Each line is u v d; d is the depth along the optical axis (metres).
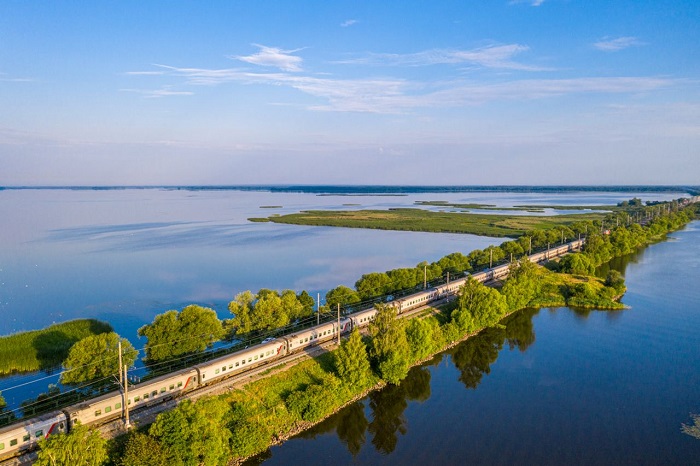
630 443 70.94
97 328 114.06
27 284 159.50
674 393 86.62
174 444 57.88
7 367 93.12
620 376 94.00
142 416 69.19
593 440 71.94
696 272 184.12
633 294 153.00
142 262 193.88
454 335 111.88
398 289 137.38
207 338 89.50
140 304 138.75
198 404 67.19
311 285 158.12
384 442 72.38
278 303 103.31
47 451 49.00
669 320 127.50
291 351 93.56
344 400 82.81
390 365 87.88
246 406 74.50
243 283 160.75
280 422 74.19
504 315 131.38
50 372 94.56
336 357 85.44
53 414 62.94
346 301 118.81
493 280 164.00
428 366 100.69
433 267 152.38
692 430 74.31
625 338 114.75
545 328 122.94
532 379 93.62
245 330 98.25
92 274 173.25
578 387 89.69
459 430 75.69
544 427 76.00
